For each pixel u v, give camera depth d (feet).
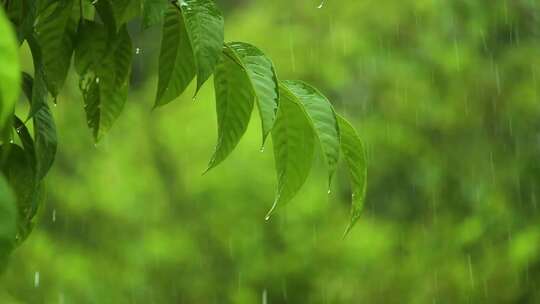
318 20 38.50
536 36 35.27
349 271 34.45
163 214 37.55
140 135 38.83
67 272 35.19
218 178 36.65
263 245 36.29
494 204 32.22
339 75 37.42
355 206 5.16
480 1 34.96
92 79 5.84
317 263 35.24
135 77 44.34
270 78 4.83
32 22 5.03
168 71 5.39
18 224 5.14
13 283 34.81
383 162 35.86
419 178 35.32
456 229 32.40
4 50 2.76
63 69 5.71
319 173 36.04
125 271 36.40
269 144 36.70
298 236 35.27
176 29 5.34
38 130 5.16
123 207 37.22
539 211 32.45
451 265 32.27
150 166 38.47
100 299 35.60
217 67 5.04
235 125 5.08
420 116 35.76
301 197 35.63
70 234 37.68
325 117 4.96
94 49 5.70
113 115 5.93
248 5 47.57
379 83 36.70
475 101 35.06
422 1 36.04
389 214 35.86
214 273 36.86
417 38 36.58
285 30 38.70
